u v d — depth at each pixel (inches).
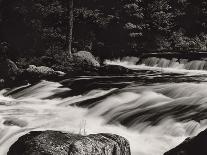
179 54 1042.1
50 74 815.1
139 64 1074.1
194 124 410.3
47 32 1121.4
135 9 1277.1
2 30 1079.0
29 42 1092.5
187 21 1393.9
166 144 382.3
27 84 732.7
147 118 453.4
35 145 301.1
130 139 399.9
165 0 1348.4
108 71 871.7
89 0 1298.0
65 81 722.8
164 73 861.8
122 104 523.2
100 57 1164.5
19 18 1107.3
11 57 1000.2
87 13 1228.5
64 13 1165.1
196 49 1282.0
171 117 441.7
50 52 1038.4
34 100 614.5
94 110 516.7
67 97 615.2
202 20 1397.6
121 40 1258.0
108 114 495.2
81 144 299.0
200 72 895.1
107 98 557.6
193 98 502.9
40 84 707.4
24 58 992.9
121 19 1283.2
